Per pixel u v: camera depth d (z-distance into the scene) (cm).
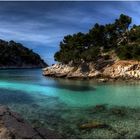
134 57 7781
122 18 9794
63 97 3891
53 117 2459
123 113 2641
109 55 8469
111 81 6688
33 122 2258
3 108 2497
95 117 2452
